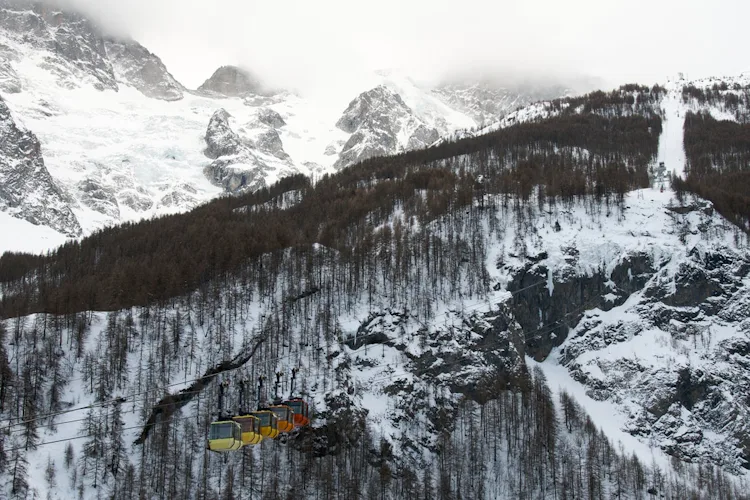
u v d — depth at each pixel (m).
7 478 184.75
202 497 192.25
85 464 193.75
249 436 131.62
